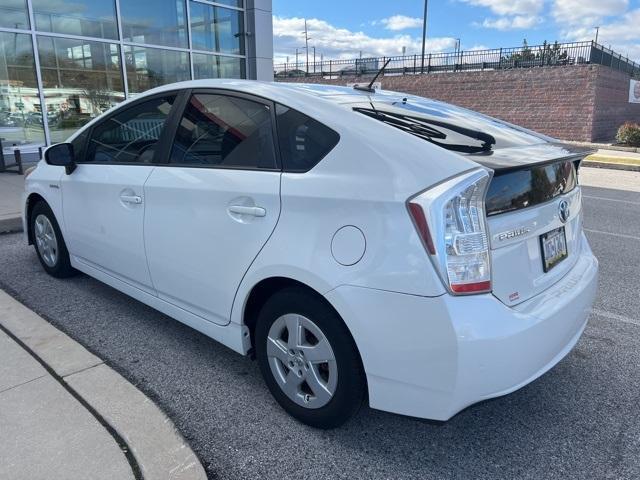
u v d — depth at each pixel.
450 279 1.95
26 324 3.40
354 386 2.26
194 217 2.79
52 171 4.15
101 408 2.50
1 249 5.34
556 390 2.90
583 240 2.98
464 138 2.43
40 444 2.23
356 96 2.84
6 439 2.26
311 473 2.22
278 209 2.39
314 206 2.25
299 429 2.50
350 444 2.41
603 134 21.64
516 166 2.11
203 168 2.81
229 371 3.03
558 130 21.14
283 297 2.44
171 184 2.94
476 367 1.97
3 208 6.64
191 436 2.44
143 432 2.34
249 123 2.68
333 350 2.27
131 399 2.59
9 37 10.05
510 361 2.03
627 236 6.48
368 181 2.13
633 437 2.50
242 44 14.53
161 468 2.13
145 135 3.29
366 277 2.07
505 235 2.12
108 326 3.58
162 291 3.17
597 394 2.87
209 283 2.79
